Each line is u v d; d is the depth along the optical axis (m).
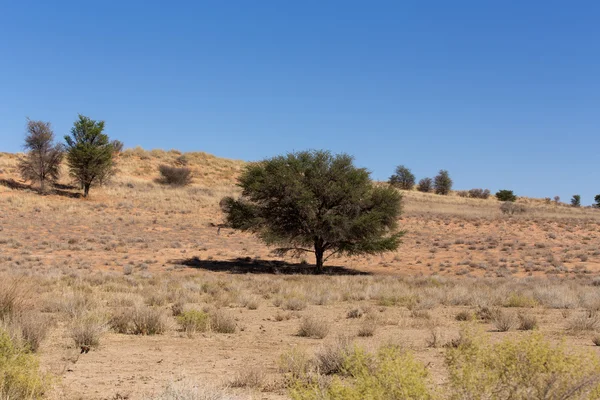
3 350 6.61
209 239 51.44
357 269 39.97
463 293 21.38
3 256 36.44
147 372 8.40
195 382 6.52
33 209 54.19
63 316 14.21
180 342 11.52
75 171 60.56
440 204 90.00
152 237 49.62
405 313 17.34
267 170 37.06
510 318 13.48
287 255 46.34
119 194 65.62
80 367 8.70
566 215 82.62
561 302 19.06
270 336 12.55
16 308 12.53
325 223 35.62
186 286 24.36
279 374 8.14
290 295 21.25
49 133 60.62
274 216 36.22
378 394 4.15
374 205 37.31
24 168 61.00
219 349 10.73
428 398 4.21
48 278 25.50
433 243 52.25
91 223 52.59
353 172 36.56
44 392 6.59
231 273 35.12
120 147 88.94
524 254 45.41
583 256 42.22
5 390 5.98
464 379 4.21
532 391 4.11
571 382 4.06
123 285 23.94
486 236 56.75
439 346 10.56
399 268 40.31
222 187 79.31
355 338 11.93
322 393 4.77
